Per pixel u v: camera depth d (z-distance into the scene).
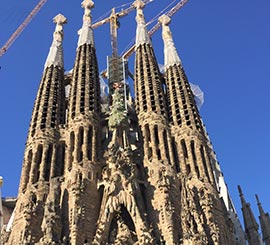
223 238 58.12
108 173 62.75
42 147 67.56
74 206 58.06
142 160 67.69
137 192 60.88
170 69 83.38
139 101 75.94
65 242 54.44
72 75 83.75
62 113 75.50
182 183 62.12
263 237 67.38
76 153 65.88
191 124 72.06
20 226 57.78
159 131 70.19
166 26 95.44
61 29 92.31
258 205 71.25
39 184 62.47
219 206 62.50
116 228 58.03
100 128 72.38
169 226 56.78
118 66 91.19
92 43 87.94
